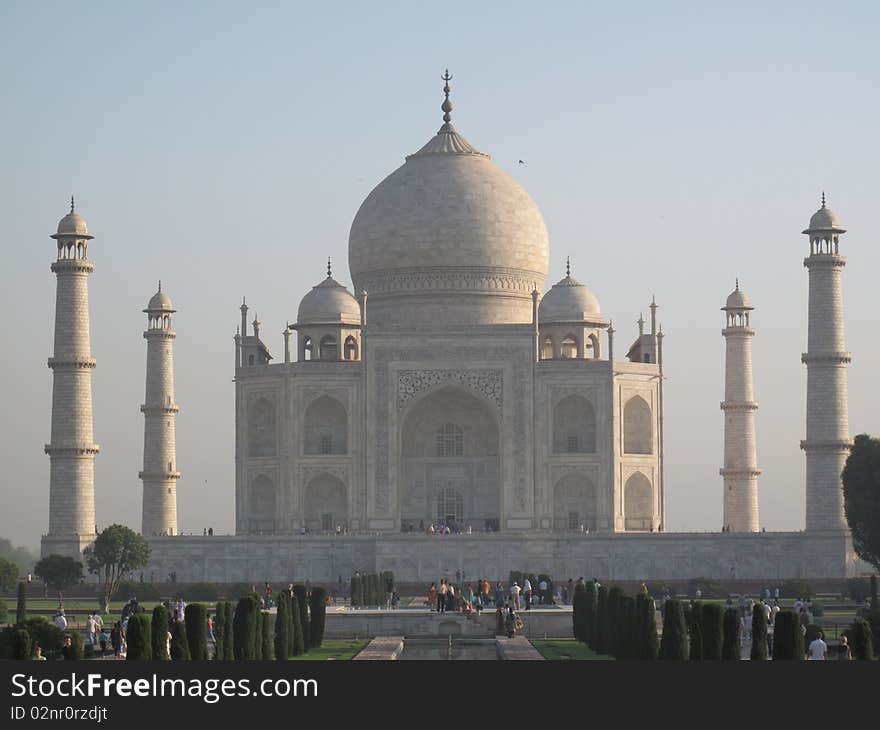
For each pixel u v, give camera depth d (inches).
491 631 6230.3
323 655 5334.6
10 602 7765.8
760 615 4311.0
